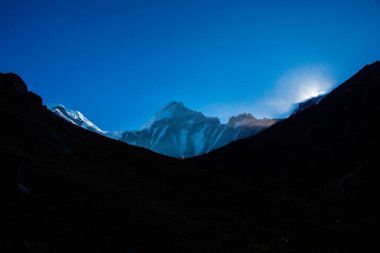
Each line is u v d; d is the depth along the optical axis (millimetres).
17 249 27484
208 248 38125
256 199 71625
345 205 76688
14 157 40500
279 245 44000
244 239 44281
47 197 39625
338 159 126562
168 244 36969
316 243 47125
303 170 128625
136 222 40531
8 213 33156
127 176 70500
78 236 32906
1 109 68188
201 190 74188
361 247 46594
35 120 78688
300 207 67625
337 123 154000
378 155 96625
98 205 42094
